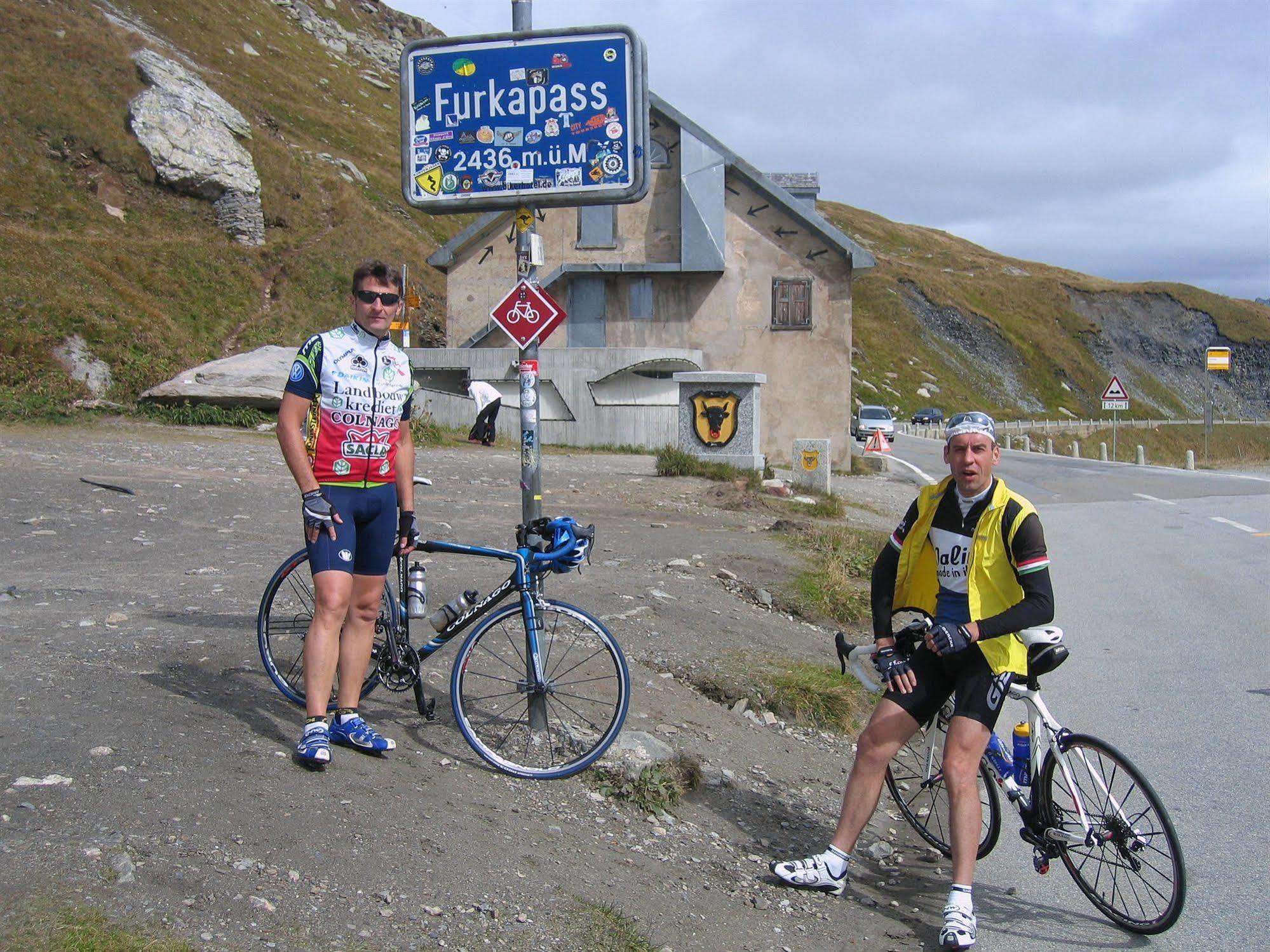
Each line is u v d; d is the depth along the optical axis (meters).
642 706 5.78
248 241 37.00
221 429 19.77
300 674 5.25
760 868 4.48
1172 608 10.17
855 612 8.96
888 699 4.19
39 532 9.02
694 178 26.91
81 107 35.91
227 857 3.36
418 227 51.91
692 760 5.26
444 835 3.89
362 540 4.51
